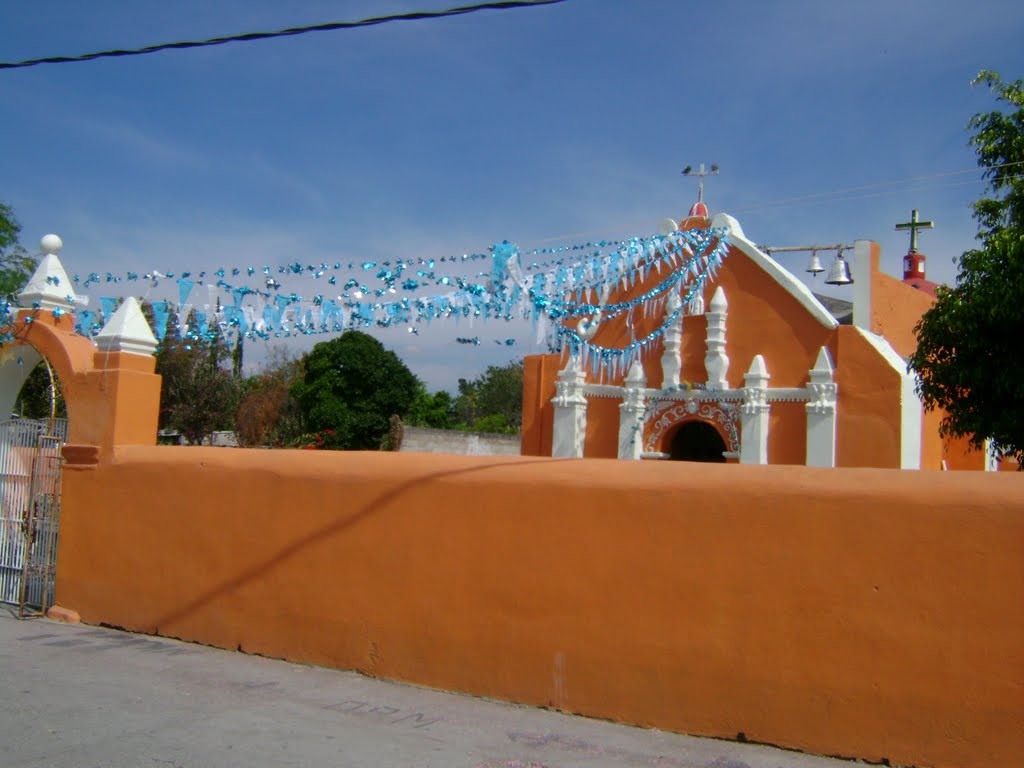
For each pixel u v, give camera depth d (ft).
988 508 17.60
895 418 37.60
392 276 25.27
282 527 26.81
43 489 32.81
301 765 17.93
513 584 22.66
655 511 21.03
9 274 73.31
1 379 36.35
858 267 41.50
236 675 24.71
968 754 17.25
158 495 29.60
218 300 26.55
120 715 20.99
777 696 19.24
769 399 41.45
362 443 101.35
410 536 24.41
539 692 22.02
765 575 19.63
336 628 25.40
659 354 45.62
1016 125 38.73
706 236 42.50
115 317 32.42
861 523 18.78
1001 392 30.42
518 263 26.66
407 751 18.88
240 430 96.73
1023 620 17.04
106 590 30.37
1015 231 31.42
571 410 47.44
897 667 18.11
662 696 20.47
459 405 151.84
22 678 24.02
